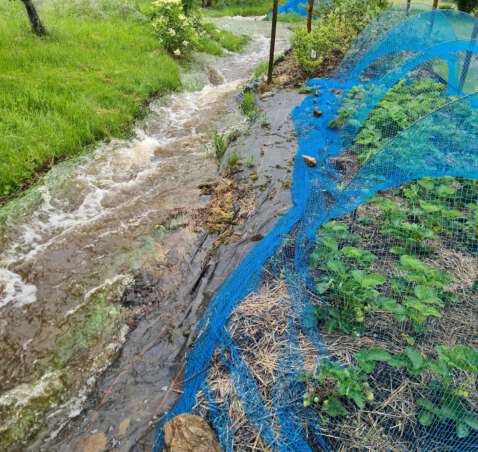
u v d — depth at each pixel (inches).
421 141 115.7
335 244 115.8
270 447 82.2
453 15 231.9
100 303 129.6
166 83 305.3
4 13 349.7
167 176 202.8
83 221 168.2
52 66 273.3
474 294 106.7
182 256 145.9
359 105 206.4
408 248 119.1
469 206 126.6
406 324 101.8
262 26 612.4
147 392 100.7
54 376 107.6
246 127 246.1
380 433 82.1
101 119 231.3
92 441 91.0
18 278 139.1
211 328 109.7
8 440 93.5
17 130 201.3
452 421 82.0
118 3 444.1
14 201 173.0
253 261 128.9
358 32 360.2
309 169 178.9
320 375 89.6
